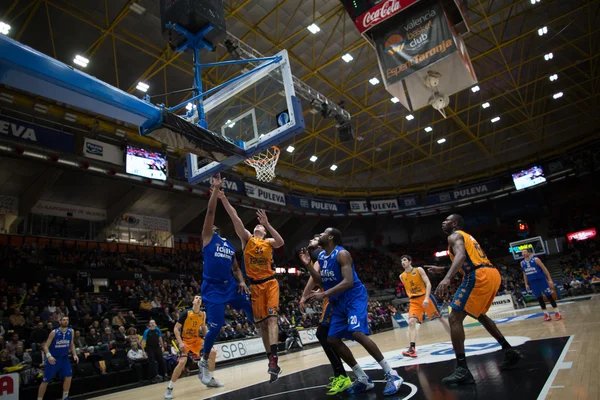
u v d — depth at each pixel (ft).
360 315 11.46
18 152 49.03
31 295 44.24
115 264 61.11
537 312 39.17
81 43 47.42
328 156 89.86
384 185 106.83
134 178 61.46
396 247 115.65
